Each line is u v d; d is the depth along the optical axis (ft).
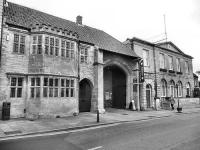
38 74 42.86
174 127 33.58
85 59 55.93
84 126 34.37
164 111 65.51
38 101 42.09
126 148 20.34
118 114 53.93
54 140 24.47
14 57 42.14
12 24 42.29
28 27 44.42
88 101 60.64
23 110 42.57
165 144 21.88
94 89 56.24
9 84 40.96
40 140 24.50
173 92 87.66
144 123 39.27
